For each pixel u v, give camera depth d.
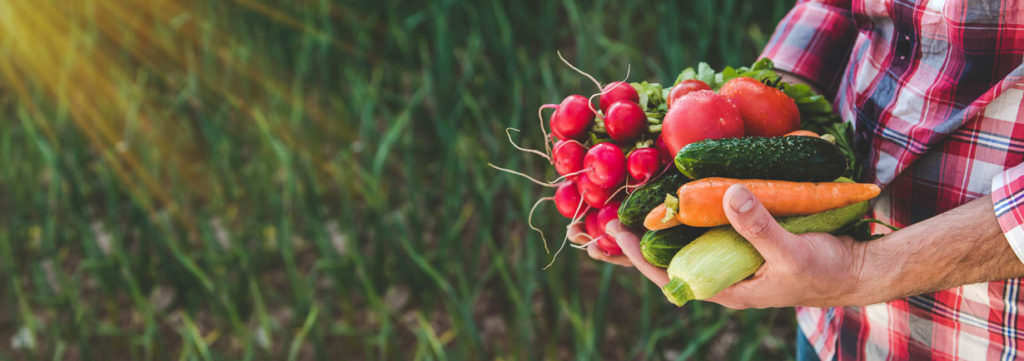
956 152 1.32
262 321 2.27
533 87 2.79
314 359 2.37
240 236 2.68
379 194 2.47
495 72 3.07
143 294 2.59
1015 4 1.24
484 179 2.63
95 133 3.27
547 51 3.14
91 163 3.14
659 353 2.06
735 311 2.21
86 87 3.48
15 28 3.53
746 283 1.29
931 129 1.32
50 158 2.64
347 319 2.40
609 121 1.35
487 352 2.31
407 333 2.40
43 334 2.57
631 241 1.34
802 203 1.27
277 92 3.06
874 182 1.40
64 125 3.13
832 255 1.26
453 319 2.19
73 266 2.84
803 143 1.28
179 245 2.66
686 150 1.28
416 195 2.77
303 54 3.25
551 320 2.24
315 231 2.58
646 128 1.36
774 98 1.36
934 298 1.39
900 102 1.36
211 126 2.83
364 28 3.42
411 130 2.79
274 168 2.73
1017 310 1.32
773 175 1.28
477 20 3.11
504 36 2.90
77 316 2.36
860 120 1.42
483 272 2.56
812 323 1.57
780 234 1.23
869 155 1.41
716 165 1.27
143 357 2.45
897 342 1.44
